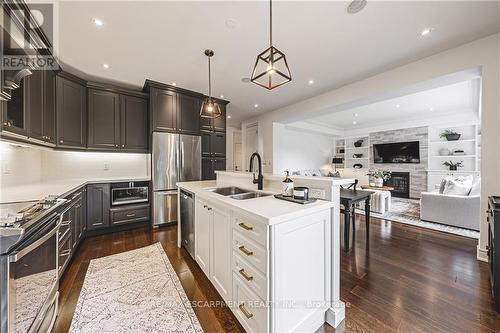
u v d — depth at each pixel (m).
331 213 1.51
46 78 2.48
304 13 1.93
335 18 2.00
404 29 2.18
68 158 3.35
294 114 4.83
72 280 1.98
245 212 1.28
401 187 6.93
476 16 1.99
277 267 1.17
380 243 2.89
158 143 3.62
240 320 1.41
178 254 2.55
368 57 2.74
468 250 2.63
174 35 2.23
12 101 1.80
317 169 8.38
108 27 2.08
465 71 2.49
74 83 3.04
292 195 1.64
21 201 1.62
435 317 1.51
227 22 2.04
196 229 2.22
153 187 3.57
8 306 0.97
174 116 3.81
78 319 1.49
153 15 1.92
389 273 2.11
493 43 2.27
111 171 3.72
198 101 4.14
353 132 8.28
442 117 6.09
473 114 5.61
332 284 1.52
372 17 1.99
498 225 1.61
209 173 4.44
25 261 1.11
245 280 1.35
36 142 2.27
